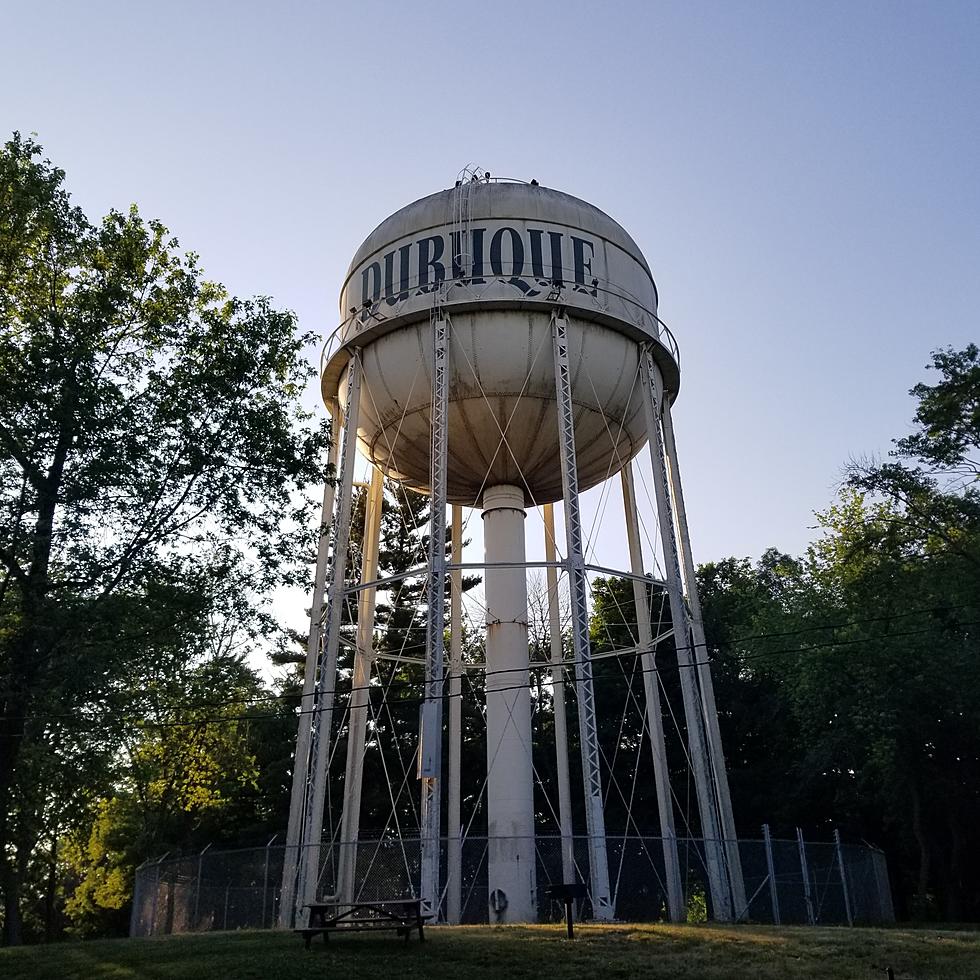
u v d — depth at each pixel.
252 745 42.44
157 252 24.91
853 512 39.91
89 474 20.17
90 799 25.31
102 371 22.16
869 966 14.41
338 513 23.50
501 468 25.08
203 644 23.00
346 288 25.83
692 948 15.53
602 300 23.59
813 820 39.12
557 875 28.11
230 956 15.51
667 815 22.83
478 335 22.88
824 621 35.25
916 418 32.09
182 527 22.30
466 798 43.81
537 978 13.80
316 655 22.91
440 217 24.28
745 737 43.19
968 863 33.09
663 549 22.66
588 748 19.77
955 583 31.41
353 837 23.50
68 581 20.91
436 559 21.14
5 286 22.88
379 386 23.98
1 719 20.56
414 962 14.73
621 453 25.80
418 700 43.97
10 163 22.62
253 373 23.39
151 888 23.27
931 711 30.91
